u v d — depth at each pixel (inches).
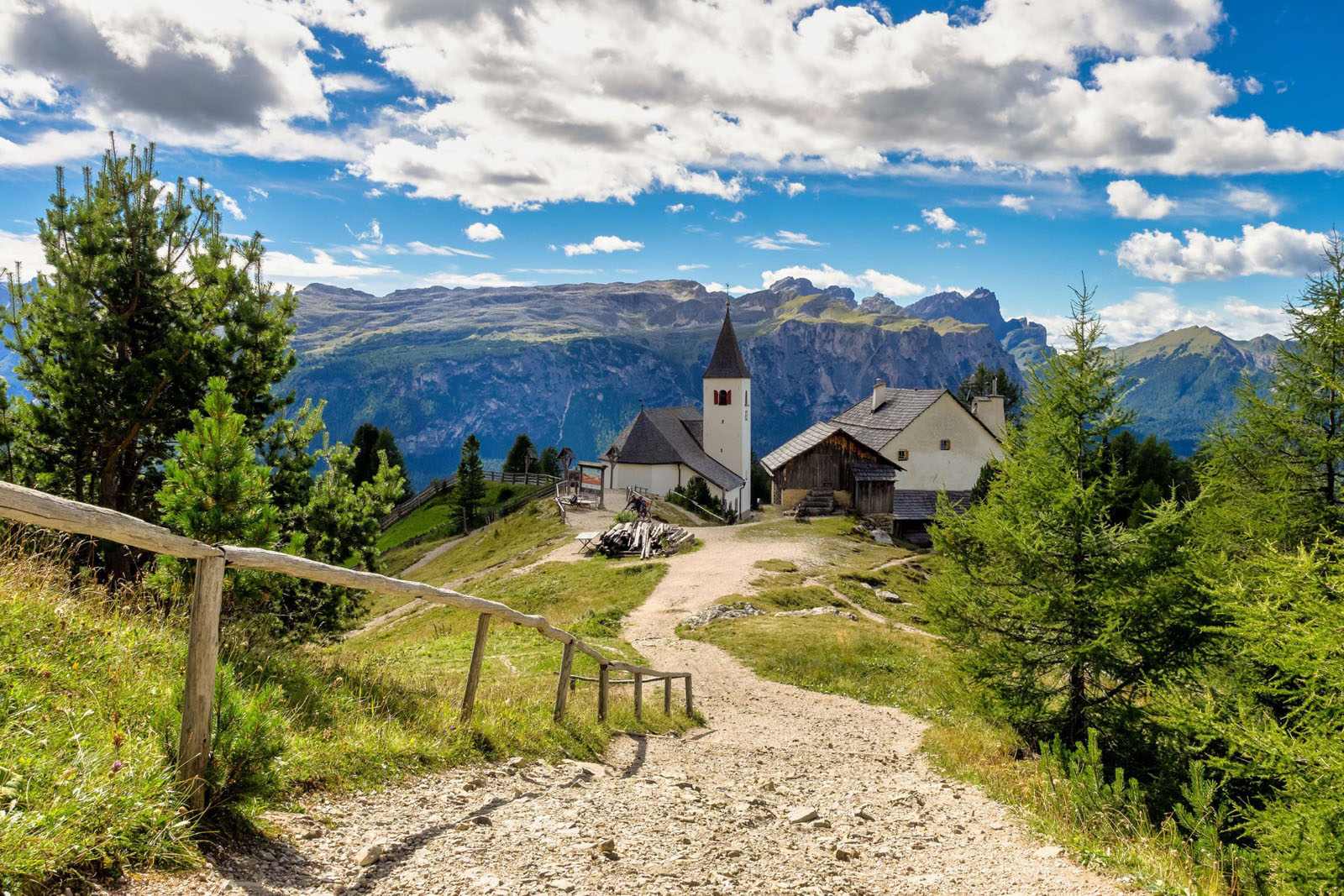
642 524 1732.3
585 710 463.2
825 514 2378.2
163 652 273.9
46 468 560.4
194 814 170.6
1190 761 434.3
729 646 940.6
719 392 3348.9
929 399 2512.3
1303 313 673.0
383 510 681.0
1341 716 327.3
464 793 247.4
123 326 560.1
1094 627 490.9
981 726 571.2
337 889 161.9
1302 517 658.8
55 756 168.7
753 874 212.2
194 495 330.6
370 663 424.5
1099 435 528.7
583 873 189.2
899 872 237.0
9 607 243.4
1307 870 275.9
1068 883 238.5
